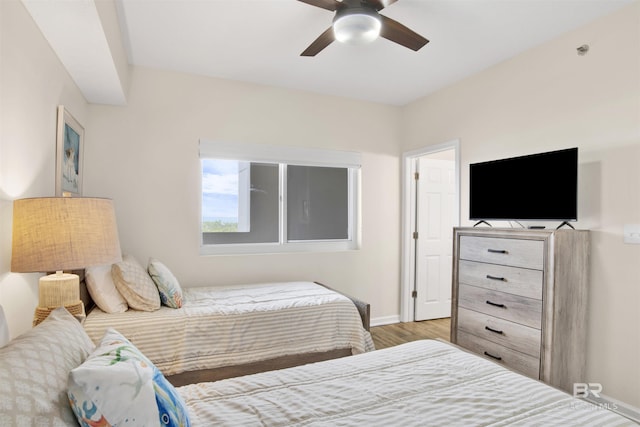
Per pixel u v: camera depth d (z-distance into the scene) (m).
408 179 4.32
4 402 0.71
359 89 3.83
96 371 0.83
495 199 2.96
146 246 3.24
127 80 3.09
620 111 2.33
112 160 3.14
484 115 3.31
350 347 2.70
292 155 3.80
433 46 2.87
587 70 2.52
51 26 1.81
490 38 2.74
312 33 2.67
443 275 4.53
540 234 2.38
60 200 1.55
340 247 4.16
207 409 1.15
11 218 1.57
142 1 2.25
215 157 3.48
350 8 1.97
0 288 1.49
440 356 1.62
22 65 1.66
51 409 0.79
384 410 1.15
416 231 4.38
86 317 2.20
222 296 2.88
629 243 2.28
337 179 4.19
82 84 2.63
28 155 1.75
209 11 2.37
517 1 2.27
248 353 2.40
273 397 1.24
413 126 4.21
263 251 3.80
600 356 2.40
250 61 3.14
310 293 2.98
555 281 2.29
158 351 2.19
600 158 2.43
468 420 1.09
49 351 0.94
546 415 1.13
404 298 4.31
